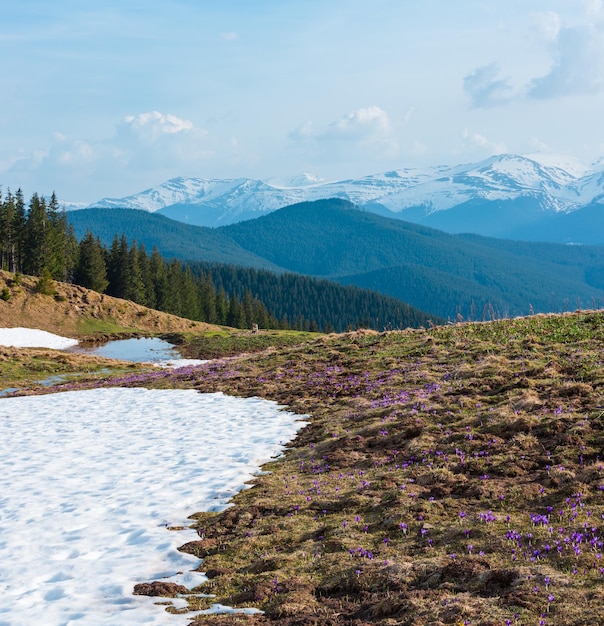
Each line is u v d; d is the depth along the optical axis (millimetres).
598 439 15727
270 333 86750
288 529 13586
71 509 15734
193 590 11094
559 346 28344
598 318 32375
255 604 10195
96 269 134125
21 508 15961
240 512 14875
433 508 13414
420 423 20109
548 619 8445
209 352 75938
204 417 27109
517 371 24516
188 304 163250
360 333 43344
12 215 121375
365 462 17750
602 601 8711
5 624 9695
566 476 13922
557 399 19625
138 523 14641
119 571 11938
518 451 16188
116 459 20656
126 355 75062
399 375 29250
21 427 27391
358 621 9102
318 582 10797
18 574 11945
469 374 26031
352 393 28016
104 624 9539
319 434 21859
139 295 143125
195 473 18562
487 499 13617
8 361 56188
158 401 32250
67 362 57531
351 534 12758
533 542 11156
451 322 41312
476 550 11148
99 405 32281
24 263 125500
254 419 26047
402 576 10375
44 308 97812
